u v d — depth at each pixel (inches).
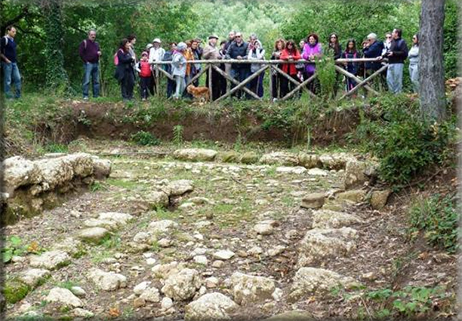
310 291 187.3
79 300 191.8
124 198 299.3
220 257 226.4
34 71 749.3
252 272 215.6
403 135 271.0
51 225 255.4
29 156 380.5
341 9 721.0
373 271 198.8
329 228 243.9
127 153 456.1
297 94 493.4
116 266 220.4
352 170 292.8
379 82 469.4
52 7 597.3
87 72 534.0
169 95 524.1
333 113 458.3
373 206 265.1
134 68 536.1
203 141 486.9
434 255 190.9
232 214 283.0
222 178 357.7
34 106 478.0
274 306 184.4
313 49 487.8
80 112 503.2
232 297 194.7
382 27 700.0
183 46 506.6
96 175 338.6
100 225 254.4
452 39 506.0
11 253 221.0
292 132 472.4
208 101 512.7
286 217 274.8
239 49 506.0
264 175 370.6
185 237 247.3
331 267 208.5
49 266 213.6
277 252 231.3
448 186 241.1
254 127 479.5
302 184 343.0
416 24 711.7
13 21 703.7
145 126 500.4
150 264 223.5
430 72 286.8
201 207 295.4
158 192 309.9
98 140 500.4
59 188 286.2
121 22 767.1
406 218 236.4
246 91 500.7
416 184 263.0
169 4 818.2
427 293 161.5
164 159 441.4
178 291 193.8
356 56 502.6
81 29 754.8
